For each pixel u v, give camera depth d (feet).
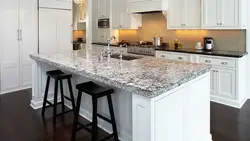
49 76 11.14
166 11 15.48
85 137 8.91
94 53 12.60
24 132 9.35
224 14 12.61
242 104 12.47
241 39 13.23
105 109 9.37
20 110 11.95
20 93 15.19
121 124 8.65
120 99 8.56
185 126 6.79
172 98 6.01
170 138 6.05
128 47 17.74
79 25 26.22
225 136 8.80
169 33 16.87
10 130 9.53
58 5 17.76
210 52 13.12
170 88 5.64
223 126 9.73
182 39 16.08
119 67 8.02
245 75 13.12
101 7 21.04
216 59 12.60
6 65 15.28
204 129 8.07
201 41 15.08
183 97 6.58
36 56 11.48
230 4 12.32
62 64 8.80
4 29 14.96
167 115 5.83
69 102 12.44
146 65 8.44
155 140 5.41
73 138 8.42
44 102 11.32
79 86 8.39
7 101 13.46
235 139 8.55
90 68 7.84
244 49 13.16
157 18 17.54
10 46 15.37
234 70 11.94
